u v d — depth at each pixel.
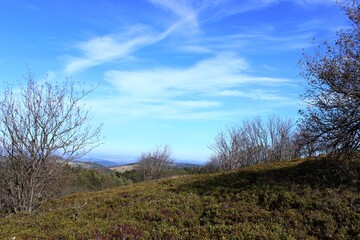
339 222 8.50
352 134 11.25
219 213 9.99
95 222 10.77
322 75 11.44
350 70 10.93
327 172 11.76
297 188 10.88
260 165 16.50
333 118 11.49
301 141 13.32
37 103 14.44
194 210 10.72
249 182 12.85
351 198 9.55
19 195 14.45
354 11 11.38
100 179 37.38
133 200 13.07
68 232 9.86
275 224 8.80
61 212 12.83
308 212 9.20
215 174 16.47
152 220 10.34
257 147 35.81
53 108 14.69
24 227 11.26
